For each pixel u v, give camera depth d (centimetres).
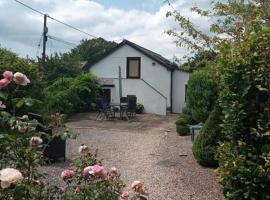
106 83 2684
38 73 1440
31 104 358
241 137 494
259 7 846
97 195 339
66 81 2200
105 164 909
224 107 510
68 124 1755
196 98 1220
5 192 272
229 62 496
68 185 358
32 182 325
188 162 936
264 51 480
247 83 480
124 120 1998
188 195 661
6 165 323
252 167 473
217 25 984
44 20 2402
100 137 1367
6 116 341
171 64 2630
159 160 965
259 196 474
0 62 1262
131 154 1048
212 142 867
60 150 885
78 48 4728
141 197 382
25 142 339
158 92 2564
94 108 2328
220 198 642
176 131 1541
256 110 484
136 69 2695
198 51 1042
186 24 1058
